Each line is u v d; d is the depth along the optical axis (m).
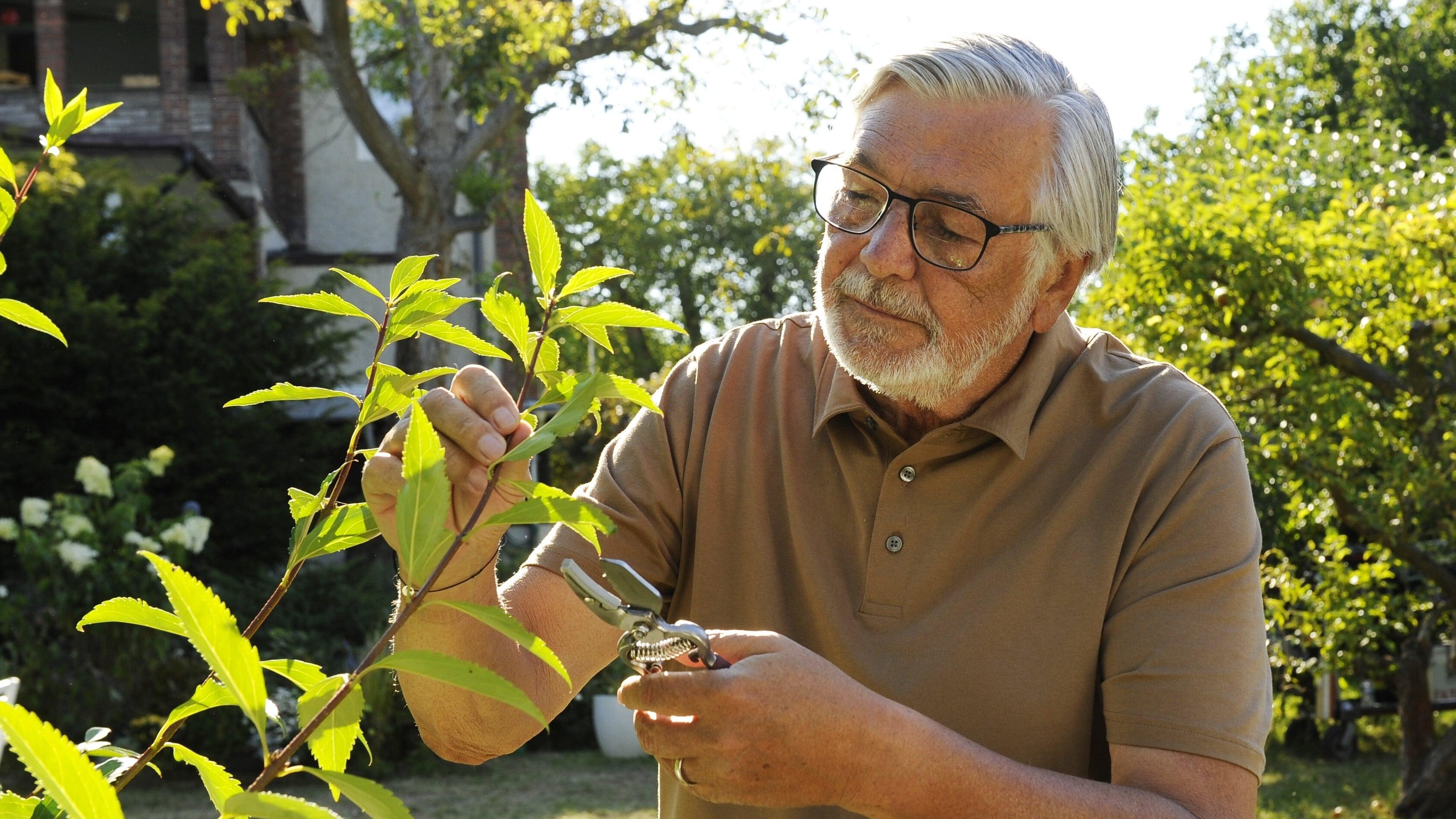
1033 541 1.43
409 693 1.33
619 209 16.05
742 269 28.02
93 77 20.20
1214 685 1.29
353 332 13.30
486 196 13.05
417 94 13.15
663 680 1.00
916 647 1.44
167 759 7.46
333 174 17.06
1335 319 6.48
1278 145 8.26
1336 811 7.18
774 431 1.58
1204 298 6.45
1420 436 6.10
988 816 1.15
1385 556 6.35
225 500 11.79
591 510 0.77
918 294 1.43
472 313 13.57
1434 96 22.34
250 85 15.49
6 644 7.45
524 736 1.39
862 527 1.49
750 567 1.55
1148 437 1.45
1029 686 1.40
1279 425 6.22
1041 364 1.49
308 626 9.63
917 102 1.46
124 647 7.48
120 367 11.42
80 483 11.16
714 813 1.47
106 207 12.41
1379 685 7.05
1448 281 6.30
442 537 0.76
